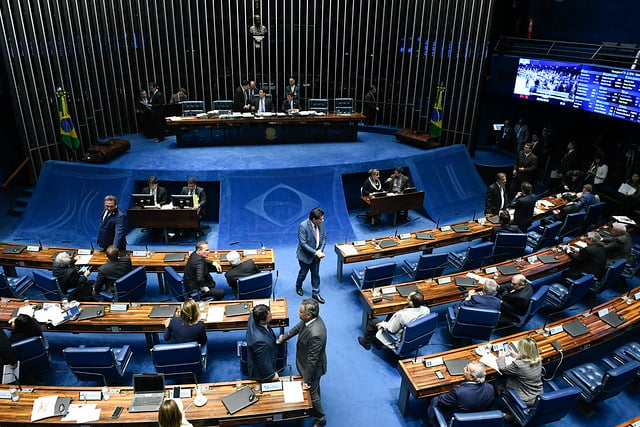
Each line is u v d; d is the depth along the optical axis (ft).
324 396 19.81
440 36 48.03
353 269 29.78
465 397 15.76
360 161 39.86
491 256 28.12
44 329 19.95
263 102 46.34
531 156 37.35
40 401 15.84
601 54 39.58
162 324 20.06
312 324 16.20
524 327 24.61
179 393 16.31
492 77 50.03
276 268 29.99
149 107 45.44
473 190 41.37
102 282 22.65
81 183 35.04
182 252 26.61
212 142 44.57
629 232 31.48
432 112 50.16
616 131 44.55
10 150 41.09
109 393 16.29
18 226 33.53
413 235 29.43
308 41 56.34
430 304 22.54
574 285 22.86
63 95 39.52
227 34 54.60
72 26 43.24
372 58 54.03
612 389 17.62
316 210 24.18
